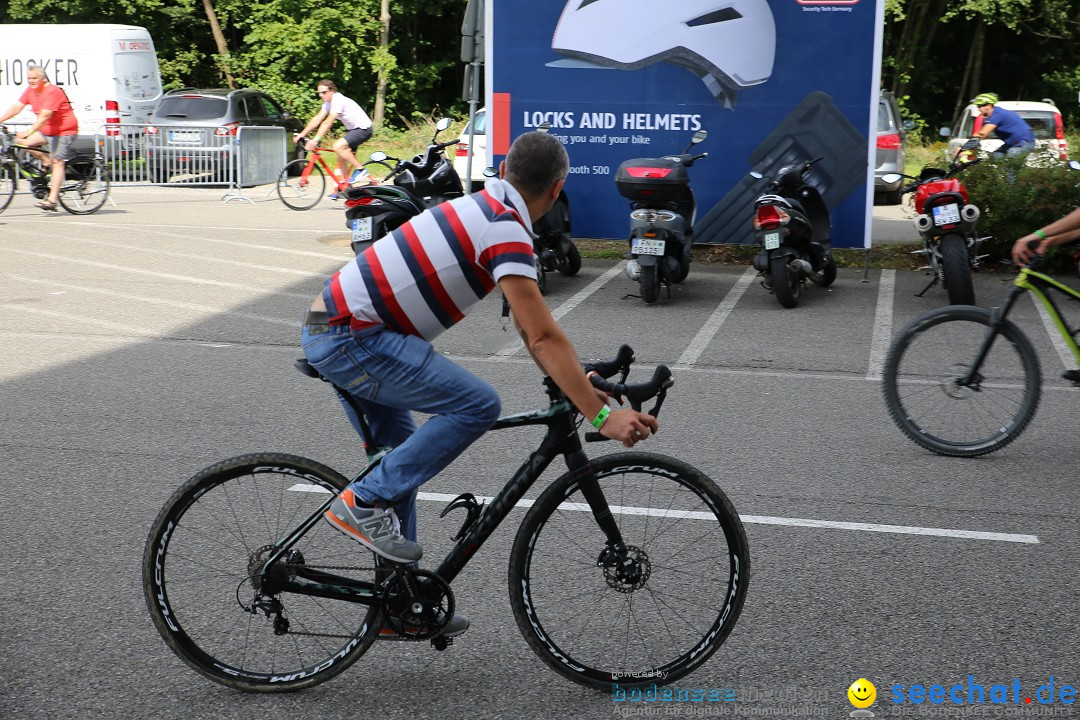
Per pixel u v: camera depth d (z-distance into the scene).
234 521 3.29
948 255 9.12
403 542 3.16
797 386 7.10
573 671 3.31
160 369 7.38
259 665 3.33
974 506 4.91
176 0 30.38
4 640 3.61
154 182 18.91
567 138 11.62
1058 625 3.75
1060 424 6.20
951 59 34.53
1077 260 10.52
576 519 3.31
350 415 3.30
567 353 2.96
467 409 3.06
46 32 19.66
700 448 5.75
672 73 11.30
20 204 16.33
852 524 4.69
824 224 10.38
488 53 11.57
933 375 5.62
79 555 4.31
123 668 3.44
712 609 3.33
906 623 3.77
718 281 10.97
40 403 6.50
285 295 10.07
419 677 3.41
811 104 11.04
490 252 2.96
